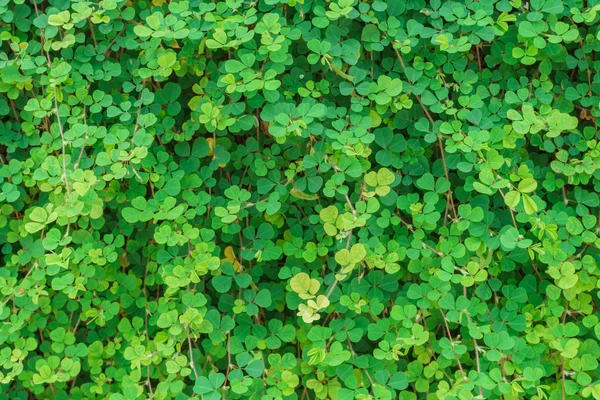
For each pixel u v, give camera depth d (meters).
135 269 0.84
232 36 0.79
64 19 0.77
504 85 0.82
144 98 0.80
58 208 0.75
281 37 0.76
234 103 0.79
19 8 0.81
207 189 0.84
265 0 0.77
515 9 0.82
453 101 0.82
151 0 0.82
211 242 0.79
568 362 0.80
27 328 0.84
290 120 0.76
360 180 0.81
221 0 0.83
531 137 0.81
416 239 0.80
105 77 0.80
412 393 0.80
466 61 0.82
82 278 0.79
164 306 0.81
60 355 0.84
